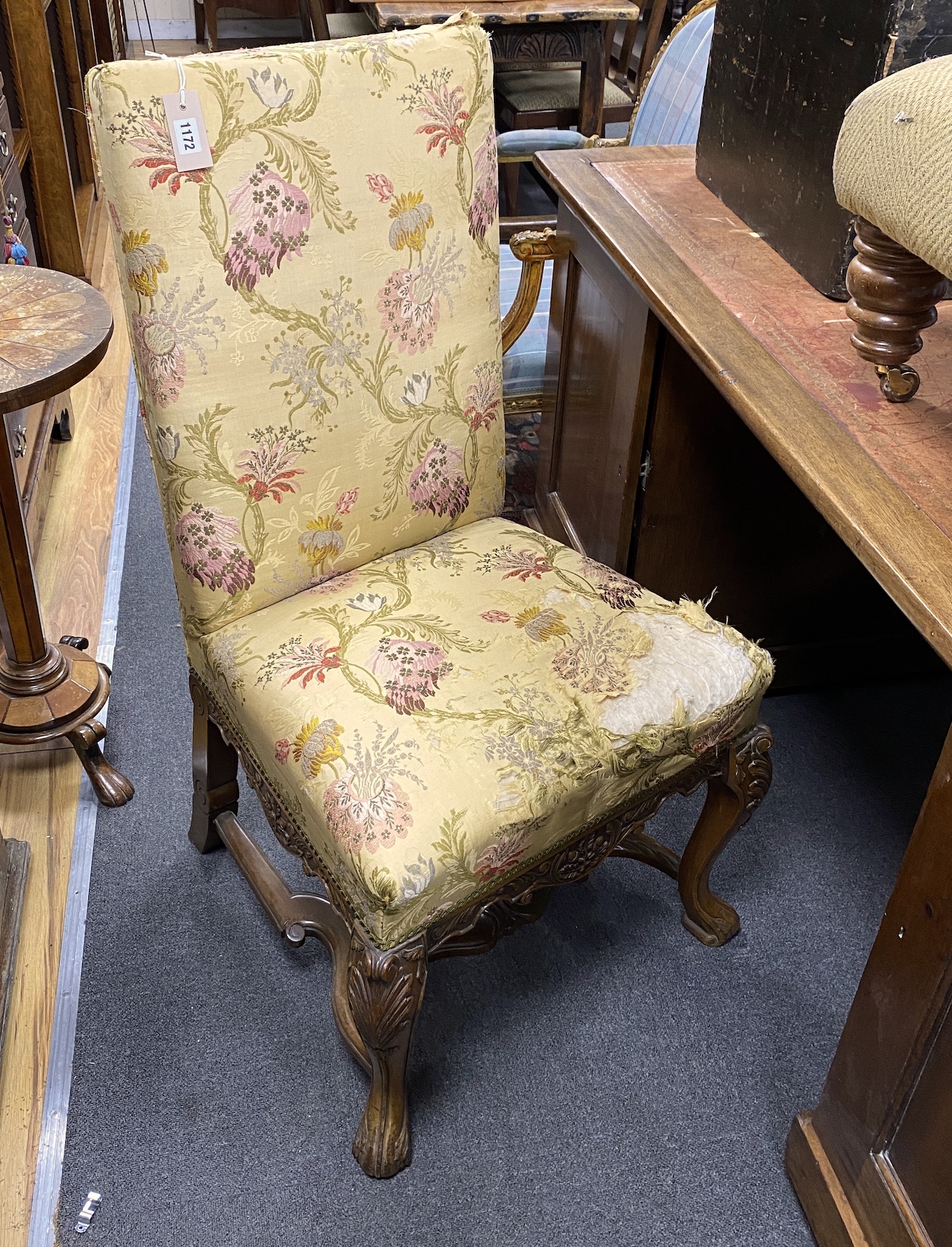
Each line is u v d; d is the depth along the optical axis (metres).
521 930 1.47
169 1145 1.22
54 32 3.38
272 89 1.03
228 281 1.06
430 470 1.29
